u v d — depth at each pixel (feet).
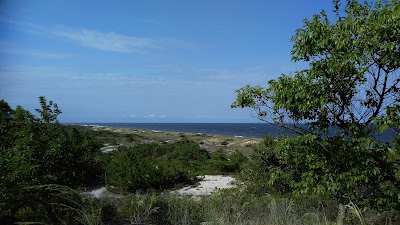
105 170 49.26
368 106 15.90
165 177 46.62
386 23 13.83
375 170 15.12
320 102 14.94
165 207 24.43
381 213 17.30
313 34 15.44
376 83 15.48
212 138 165.89
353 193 16.66
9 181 17.67
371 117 15.07
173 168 50.21
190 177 51.88
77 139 25.68
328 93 15.28
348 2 16.17
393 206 15.99
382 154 16.11
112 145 119.85
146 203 24.45
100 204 21.08
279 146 17.37
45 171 21.53
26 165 18.81
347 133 16.17
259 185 34.91
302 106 15.47
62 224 19.08
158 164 50.29
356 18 15.34
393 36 13.79
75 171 24.97
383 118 14.69
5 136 21.08
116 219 22.89
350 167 15.99
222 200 26.48
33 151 21.03
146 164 47.65
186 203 25.77
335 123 16.37
